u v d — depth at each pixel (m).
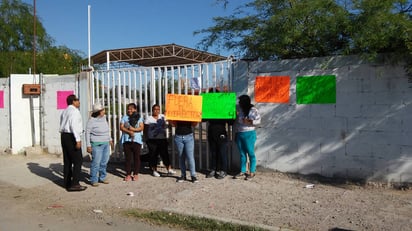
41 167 10.48
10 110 12.57
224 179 8.41
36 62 17.16
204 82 9.17
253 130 8.33
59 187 8.34
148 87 9.88
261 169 8.74
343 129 7.83
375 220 5.76
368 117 7.59
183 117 8.19
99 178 8.62
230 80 8.91
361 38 7.04
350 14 7.42
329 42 8.17
